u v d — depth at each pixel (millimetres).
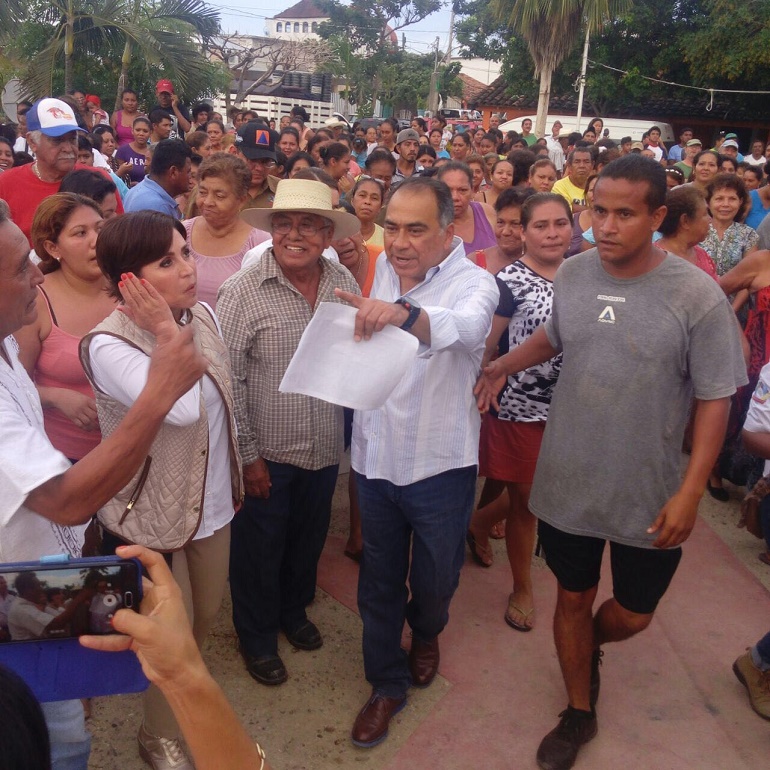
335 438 2973
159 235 2117
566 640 2705
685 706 3027
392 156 6559
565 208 3234
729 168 7531
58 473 1440
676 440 2402
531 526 3395
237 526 2939
